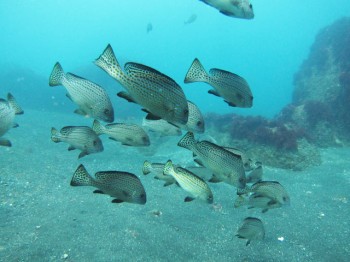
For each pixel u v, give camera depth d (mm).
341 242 2406
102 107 1360
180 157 4652
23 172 3395
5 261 1845
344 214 2967
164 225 2492
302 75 8492
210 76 1339
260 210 2969
